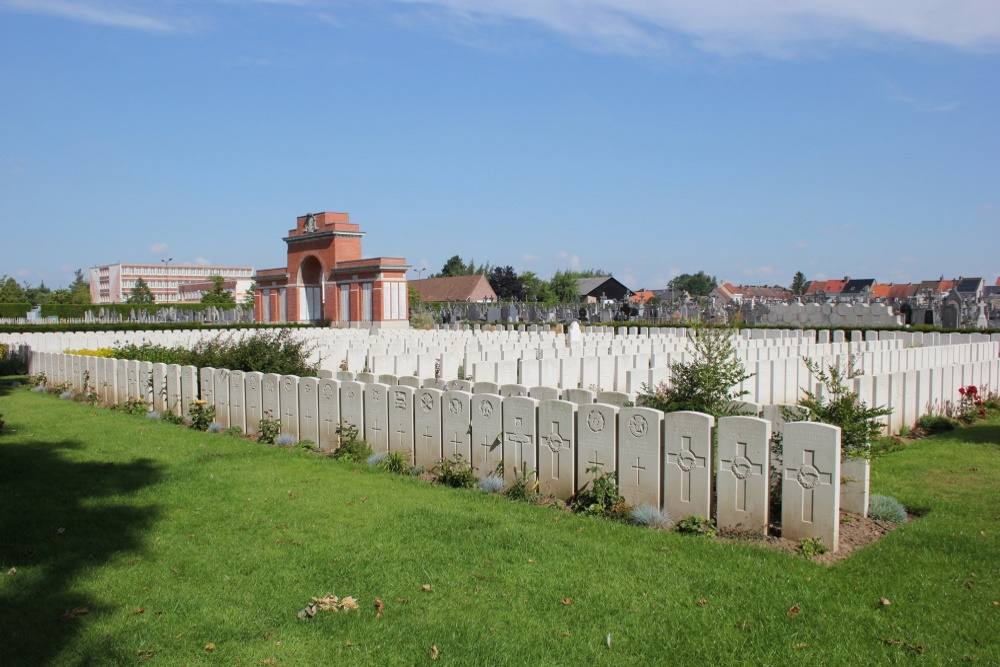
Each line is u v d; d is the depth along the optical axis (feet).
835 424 23.71
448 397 29.04
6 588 17.65
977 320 120.57
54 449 34.14
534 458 26.20
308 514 23.50
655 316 165.07
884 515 22.48
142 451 33.68
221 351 47.75
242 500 25.20
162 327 126.41
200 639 15.08
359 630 15.35
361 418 32.96
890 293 296.71
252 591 17.51
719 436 21.65
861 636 14.80
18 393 56.75
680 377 28.60
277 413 37.19
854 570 18.22
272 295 187.21
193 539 21.22
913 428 39.06
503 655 14.24
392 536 21.25
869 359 50.96
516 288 316.81
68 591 17.49
